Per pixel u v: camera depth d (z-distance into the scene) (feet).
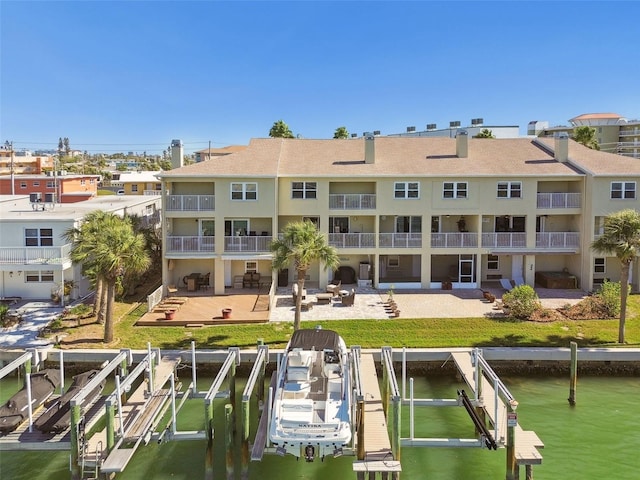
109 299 85.66
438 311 100.32
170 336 89.10
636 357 81.30
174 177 111.04
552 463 58.29
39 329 90.84
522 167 119.85
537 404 72.59
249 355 81.05
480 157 126.31
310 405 56.80
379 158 125.29
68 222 105.29
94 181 237.25
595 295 102.83
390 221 123.24
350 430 55.31
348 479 57.16
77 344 84.94
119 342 86.12
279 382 61.16
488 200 116.78
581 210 116.98
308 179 115.44
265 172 113.70
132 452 54.65
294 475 57.98
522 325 92.73
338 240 116.57
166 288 111.45
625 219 82.94
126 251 85.56
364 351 82.28
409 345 85.51
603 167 116.88
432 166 120.06
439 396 75.20
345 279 122.21
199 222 119.55
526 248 117.19
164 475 57.26
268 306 102.99
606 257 116.67
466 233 117.19
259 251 112.98
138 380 79.15
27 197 151.74
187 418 68.54
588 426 66.33
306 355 64.18
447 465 59.11
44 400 65.16
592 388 77.87
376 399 68.39
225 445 59.00
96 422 60.95
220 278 112.88
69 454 61.21
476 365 67.92
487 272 123.75
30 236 105.50
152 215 162.91
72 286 106.73
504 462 59.72
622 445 61.93
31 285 106.63
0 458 60.49
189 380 80.23
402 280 120.78
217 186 112.37
